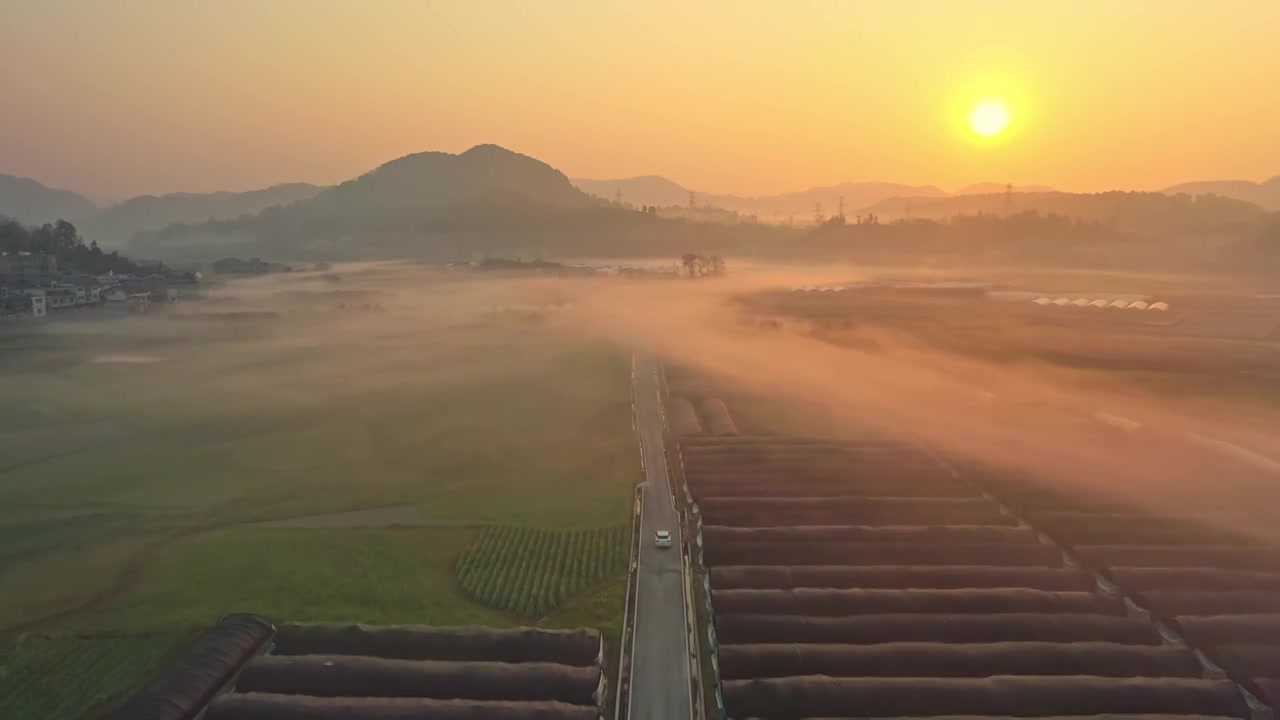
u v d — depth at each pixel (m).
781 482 94.00
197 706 52.12
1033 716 50.78
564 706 50.53
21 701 54.59
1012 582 68.88
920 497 90.12
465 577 72.38
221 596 68.44
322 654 56.97
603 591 69.31
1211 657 58.22
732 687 52.25
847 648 56.88
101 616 65.19
